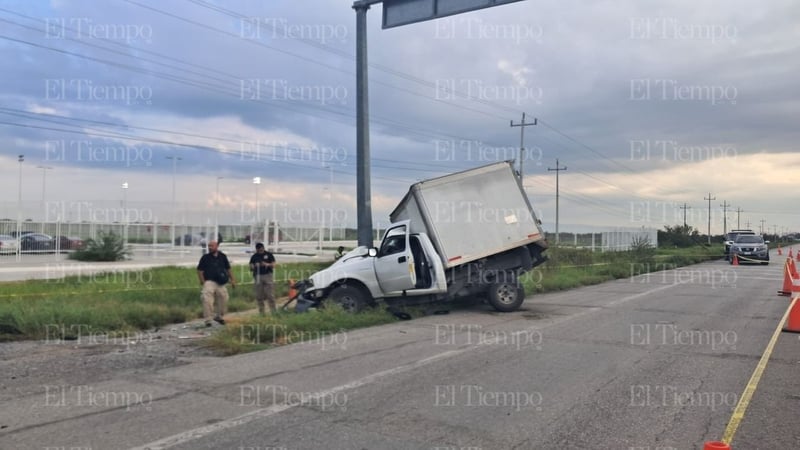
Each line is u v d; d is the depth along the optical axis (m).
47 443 5.67
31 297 15.91
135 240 41.88
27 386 7.85
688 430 6.13
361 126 18.55
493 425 6.24
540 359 9.53
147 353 10.17
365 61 18.55
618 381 8.11
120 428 6.11
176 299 16.95
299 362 9.37
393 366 9.04
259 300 15.26
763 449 5.62
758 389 7.74
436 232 15.02
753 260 42.00
